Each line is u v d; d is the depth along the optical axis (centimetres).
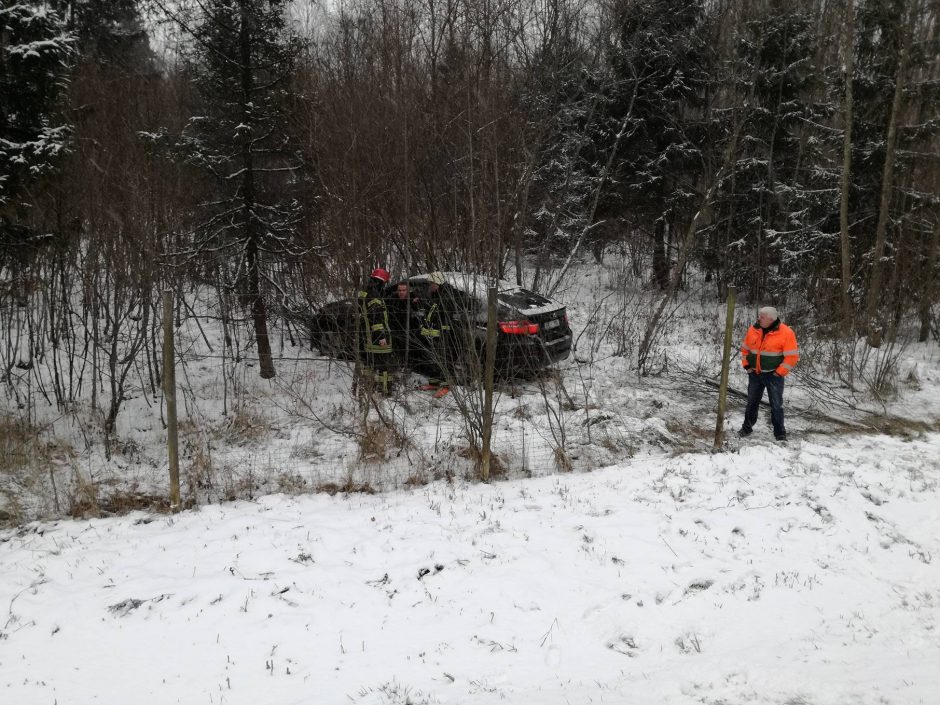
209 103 1098
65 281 979
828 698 324
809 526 564
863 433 870
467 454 773
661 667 384
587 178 1875
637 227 2131
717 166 1898
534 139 1313
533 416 901
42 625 436
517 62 1389
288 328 1200
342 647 406
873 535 555
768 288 1772
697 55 1842
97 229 898
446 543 539
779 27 1716
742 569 499
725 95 1931
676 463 718
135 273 881
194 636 420
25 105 746
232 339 1216
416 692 360
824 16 2103
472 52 1190
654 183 1931
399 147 1091
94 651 407
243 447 830
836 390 1053
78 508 654
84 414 905
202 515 625
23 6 710
